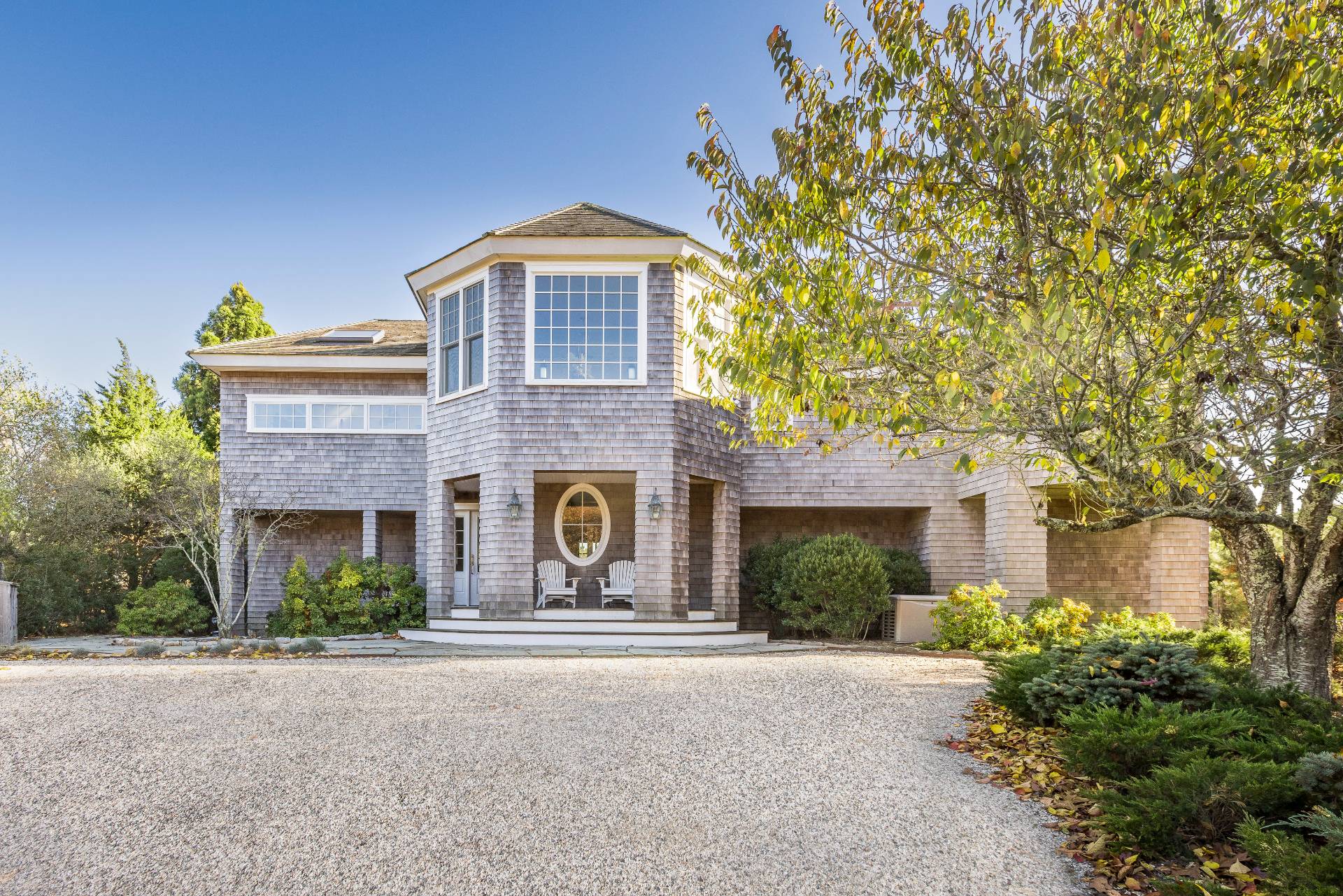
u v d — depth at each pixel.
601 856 3.89
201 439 26.73
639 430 12.34
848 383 5.62
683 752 5.51
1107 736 4.38
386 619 14.24
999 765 5.22
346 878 3.70
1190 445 5.69
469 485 14.75
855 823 4.28
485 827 4.24
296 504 15.29
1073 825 4.18
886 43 4.64
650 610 12.12
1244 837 3.32
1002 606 12.16
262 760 5.32
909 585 13.94
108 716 6.39
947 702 7.05
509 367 12.37
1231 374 4.63
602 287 12.52
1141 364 4.71
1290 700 5.49
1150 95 4.15
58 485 16.22
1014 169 4.34
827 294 5.00
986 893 3.50
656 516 12.17
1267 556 7.02
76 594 15.33
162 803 4.58
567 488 15.12
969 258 5.13
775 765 5.23
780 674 8.48
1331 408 4.80
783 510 15.67
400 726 6.14
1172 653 5.78
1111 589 14.20
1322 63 4.10
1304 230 4.54
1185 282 5.19
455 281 13.35
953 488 14.37
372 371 15.48
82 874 3.75
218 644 10.58
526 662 9.45
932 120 4.68
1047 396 4.67
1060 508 14.28
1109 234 4.46
